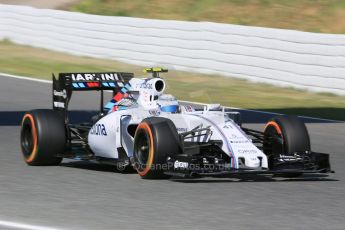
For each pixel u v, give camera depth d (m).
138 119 32.88
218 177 32.72
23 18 95.44
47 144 34.47
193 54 78.31
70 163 36.47
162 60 80.81
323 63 69.06
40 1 115.88
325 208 26.94
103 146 34.41
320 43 69.12
